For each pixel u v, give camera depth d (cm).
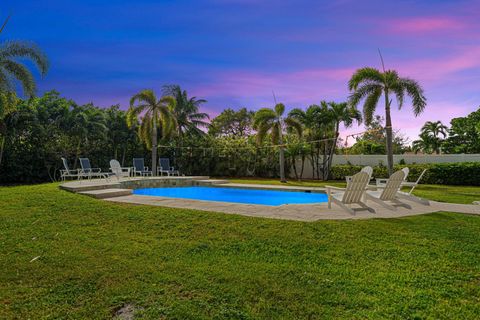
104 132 2138
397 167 1875
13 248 434
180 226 545
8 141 1839
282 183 1747
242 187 1432
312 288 311
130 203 767
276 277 338
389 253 414
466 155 2030
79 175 1329
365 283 323
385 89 1562
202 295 295
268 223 558
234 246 444
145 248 436
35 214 632
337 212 674
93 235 500
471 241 466
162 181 1551
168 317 256
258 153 2316
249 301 285
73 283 322
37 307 274
